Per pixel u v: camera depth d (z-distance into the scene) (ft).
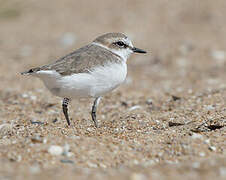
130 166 29.58
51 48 93.45
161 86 67.41
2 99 59.67
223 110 45.39
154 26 103.30
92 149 32.35
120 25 104.73
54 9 120.88
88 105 57.00
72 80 36.73
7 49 94.22
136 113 49.85
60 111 53.57
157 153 32.27
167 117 45.75
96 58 38.50
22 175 26.91
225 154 31.35
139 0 119.44
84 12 116.47
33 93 62.85
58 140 33.65
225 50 85.51
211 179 26.21
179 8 111.65
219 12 106.11
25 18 117.19
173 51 87.40
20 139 34.99
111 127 41.98
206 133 36.96
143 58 85.56
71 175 27.12
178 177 26.71
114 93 63.31
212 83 66.54
